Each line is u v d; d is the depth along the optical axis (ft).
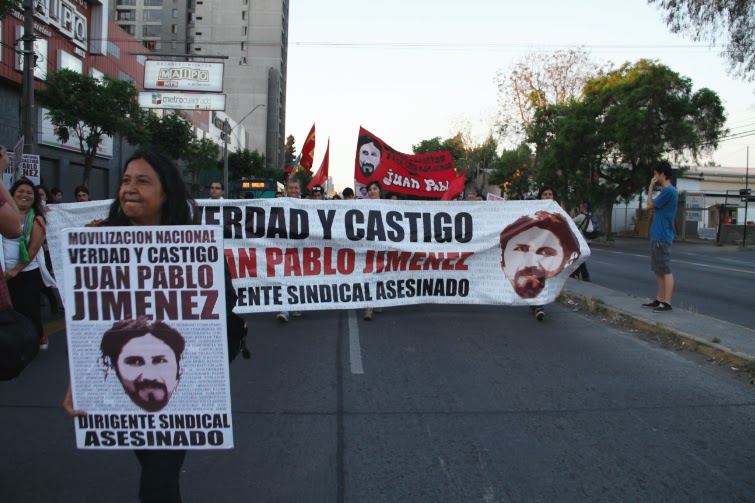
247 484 11.48
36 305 21.11
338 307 27.22
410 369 19.52
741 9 35.22
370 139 40.60
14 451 12.96
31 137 46.83
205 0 309.22
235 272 26.68
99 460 12.55
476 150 212.43
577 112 130.31
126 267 7.93
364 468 12.21
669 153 124.77
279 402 16.22
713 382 18.37
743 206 143.74
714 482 11.69
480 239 27.78
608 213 134.82
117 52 99.86
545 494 11.19
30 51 46.34
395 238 27.48
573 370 19.60
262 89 298.56
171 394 8.01
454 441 13.65
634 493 11.23
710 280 48.47
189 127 104.37
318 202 27.09
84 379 8.07
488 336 24.62
